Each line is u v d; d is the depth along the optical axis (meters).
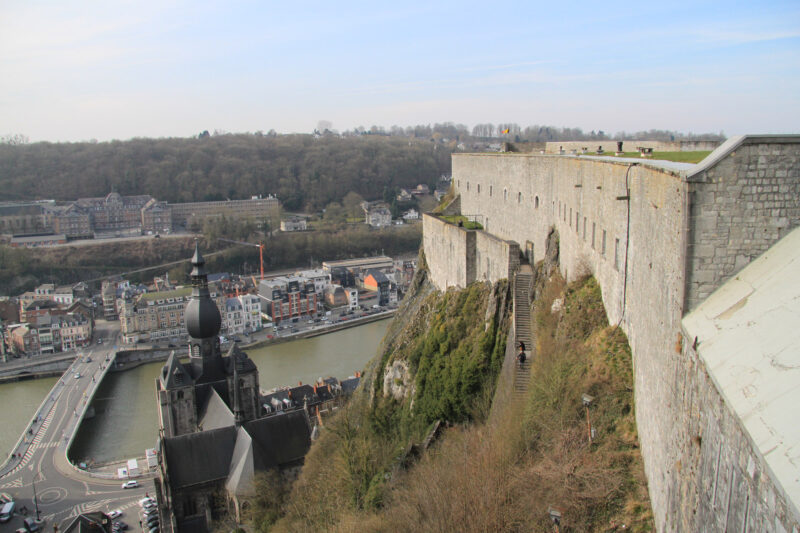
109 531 103.44
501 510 37.53
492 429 49.88
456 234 88.75
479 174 96.00
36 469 126.94
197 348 102.19
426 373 79.12
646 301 32.84
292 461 87.00
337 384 147.88
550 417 40.38
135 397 166.75
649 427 30.89
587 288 48.88
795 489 14.95
